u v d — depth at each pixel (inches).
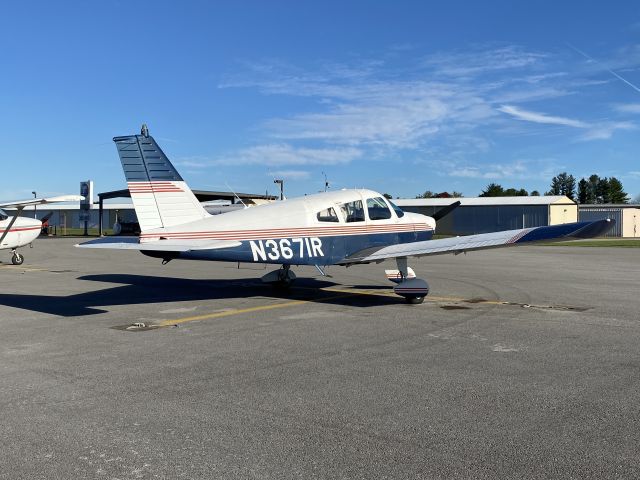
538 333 293.7
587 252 1085.8
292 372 219.1
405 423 163.5
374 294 453.1
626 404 179.2
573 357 241.3
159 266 717.3
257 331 302.0
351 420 166.2
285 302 409.1
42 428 159.9
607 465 135.5
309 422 164.7
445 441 150.2
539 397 186.5
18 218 743.7
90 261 805.2
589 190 5152.6
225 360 238.4
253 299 424.5
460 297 435.2
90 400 185.0
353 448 146.0
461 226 2325.3
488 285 516.7
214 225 396.8
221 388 198.4
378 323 324.8
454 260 864.3
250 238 400.5
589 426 160.4
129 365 230.1
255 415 170.7
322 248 431.2
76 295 444.8
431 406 178.1
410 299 397.1
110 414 171.6
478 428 159.3
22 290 474.6
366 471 133.0
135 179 400.8
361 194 463.2
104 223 2962.6
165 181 404.8
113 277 580.4
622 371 218.4
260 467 135.3
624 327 310.3
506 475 130.6
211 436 154.3
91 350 257.4
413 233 496.1
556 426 160.6
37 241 1375.5
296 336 288.5
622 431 156.6
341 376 213.2
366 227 457.4
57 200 702.5
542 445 147.3
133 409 176.2
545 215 2162.9
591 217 2333.9
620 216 2257.6
